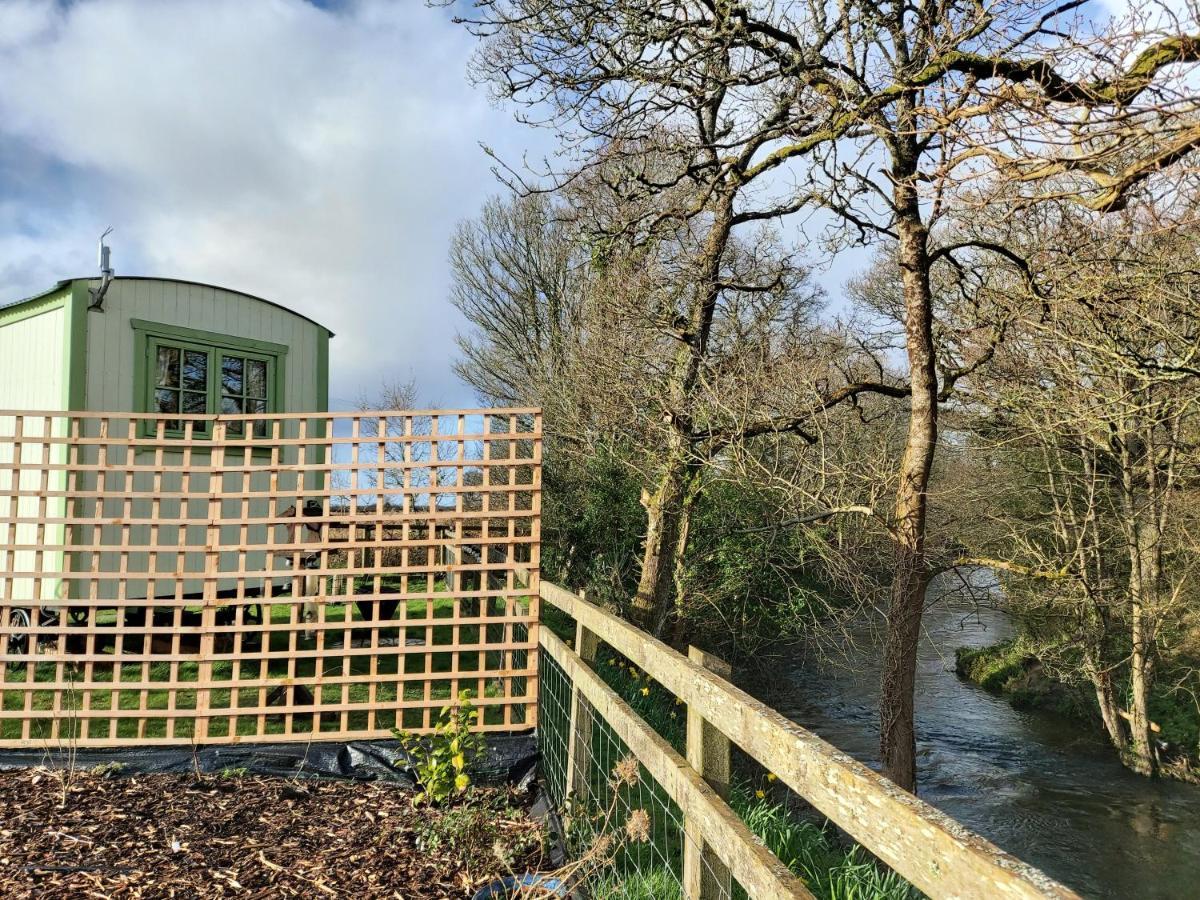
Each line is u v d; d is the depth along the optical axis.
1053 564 10.45
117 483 7.42
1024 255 7.36
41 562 4.84
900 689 7.05
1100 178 4.09
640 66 7.12
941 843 0.96
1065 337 6.14
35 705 5.75
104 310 7.38
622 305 9.19
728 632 11.73
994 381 8.48
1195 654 11.59
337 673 6.68
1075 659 12.10
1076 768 10.73
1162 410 7.23
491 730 4.86
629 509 11.29
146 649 4.82
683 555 10.80
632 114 7.38
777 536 10.50
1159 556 11.04
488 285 20.16
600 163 7.87
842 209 7.16
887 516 7.70
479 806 4.08
